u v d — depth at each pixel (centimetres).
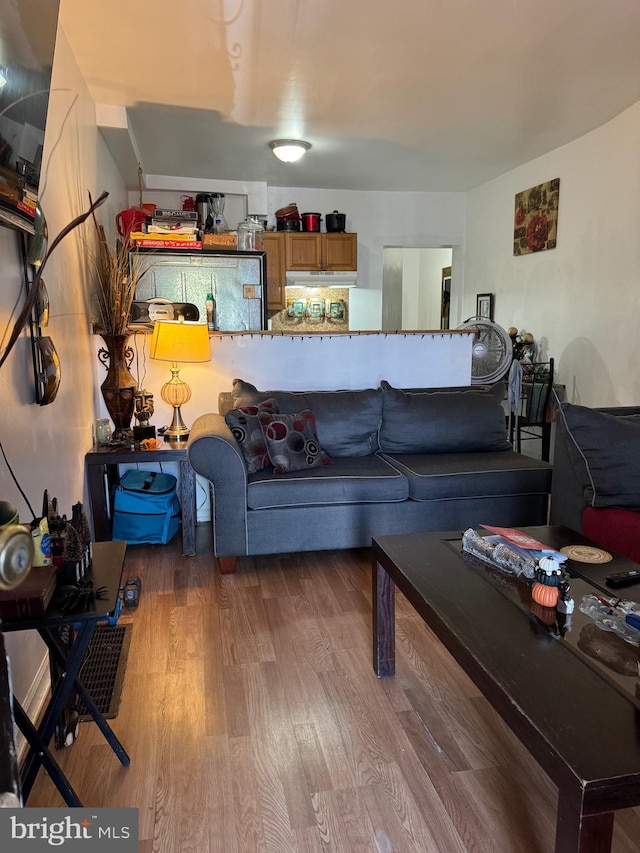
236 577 264
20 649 160
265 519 262
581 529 240
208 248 394
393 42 275
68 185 255
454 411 324
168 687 183
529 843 127
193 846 126
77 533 136
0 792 83
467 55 290
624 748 95
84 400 275
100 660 196
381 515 272
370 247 602
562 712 104
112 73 300
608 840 92
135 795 140
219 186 539
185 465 279
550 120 391
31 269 183
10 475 158
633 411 274
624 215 387
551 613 139
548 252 473
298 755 153
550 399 446
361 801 138
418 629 218
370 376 360
